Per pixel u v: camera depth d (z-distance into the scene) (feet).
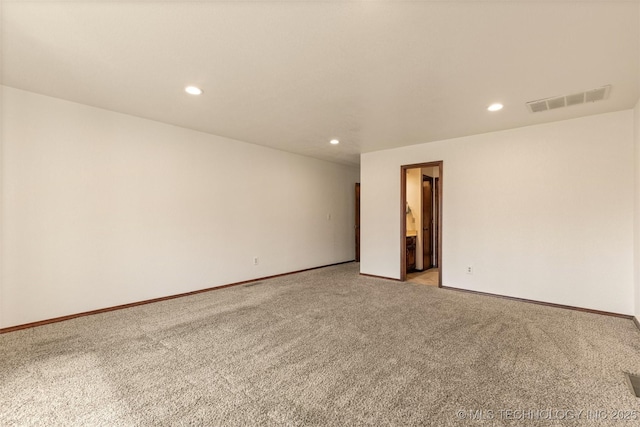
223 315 10.79
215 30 6.34
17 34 6.47
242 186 15.94
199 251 14.07
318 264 20.77
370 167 18.10
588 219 11.34
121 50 7.13
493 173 13.51
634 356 7.63
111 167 11.31
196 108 10.99
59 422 5.24
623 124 10.69
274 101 10.23
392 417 5.38
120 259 11.53
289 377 6.70
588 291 11.32
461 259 14.43
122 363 7.29
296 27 6.22
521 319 10.38
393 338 8.77
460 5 5.49
